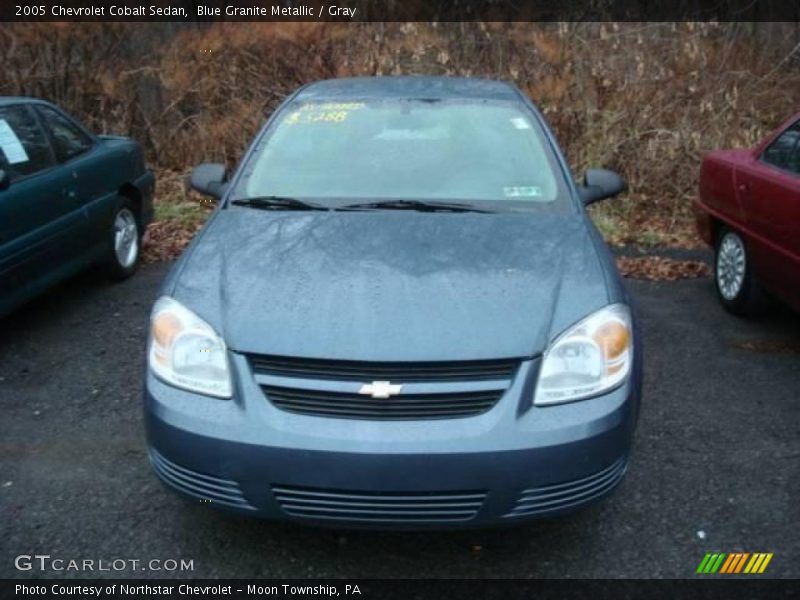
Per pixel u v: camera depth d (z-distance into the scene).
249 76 9.37
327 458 2.50
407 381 2.56
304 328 2.66
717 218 5.61
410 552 2.95
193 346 2.70
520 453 2.51
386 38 9.39
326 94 4.34
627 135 8.59
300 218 3.40
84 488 3.33
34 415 3.97
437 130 4.00
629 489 3.36
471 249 3.13
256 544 2.99
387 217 3.40
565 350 2.66
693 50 8.98
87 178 5.51
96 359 4.70
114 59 9.27
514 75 9.09
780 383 4.45
